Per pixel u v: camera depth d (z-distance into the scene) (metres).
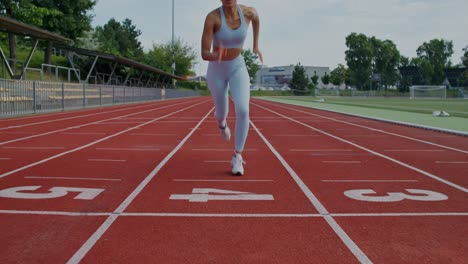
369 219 4.06
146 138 11.14
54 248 3.27
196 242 3.40
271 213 4.24
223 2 5.55
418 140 10.96
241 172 6.15
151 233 3.61
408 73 104.50
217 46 5.76
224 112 6.41
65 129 13.39
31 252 3.19
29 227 3.76
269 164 7.22
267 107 33.00
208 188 5.32
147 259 3.05
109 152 8.50
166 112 24.53
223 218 4.06
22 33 21.98
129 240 3.45
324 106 33.09
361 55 103.06
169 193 5.05
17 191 5.07
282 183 5.66
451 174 6.35
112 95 34.81
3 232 3.62
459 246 3.35
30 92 20.41
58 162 7.20
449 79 102.25
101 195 4.92
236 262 3.00
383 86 105.19
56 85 23.67
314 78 122.81
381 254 3.18
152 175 6.14
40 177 5.90
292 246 3.33
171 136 11.68
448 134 12.48
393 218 4.10
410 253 3.20
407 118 18.84
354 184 5.62
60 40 24.56
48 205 4.47
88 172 6.32
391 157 8.07
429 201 4.75
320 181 5.80
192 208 4.40
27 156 7.85
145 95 47.06
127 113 23.17
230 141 10.63
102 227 3.77
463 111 23.92
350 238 3.52
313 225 3.86
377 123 16.83
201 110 27.20
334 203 4.64
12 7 30.38
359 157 8.05
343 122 17.39
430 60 106.00
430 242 3.44
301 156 8.16
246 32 5.78
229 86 6.12
